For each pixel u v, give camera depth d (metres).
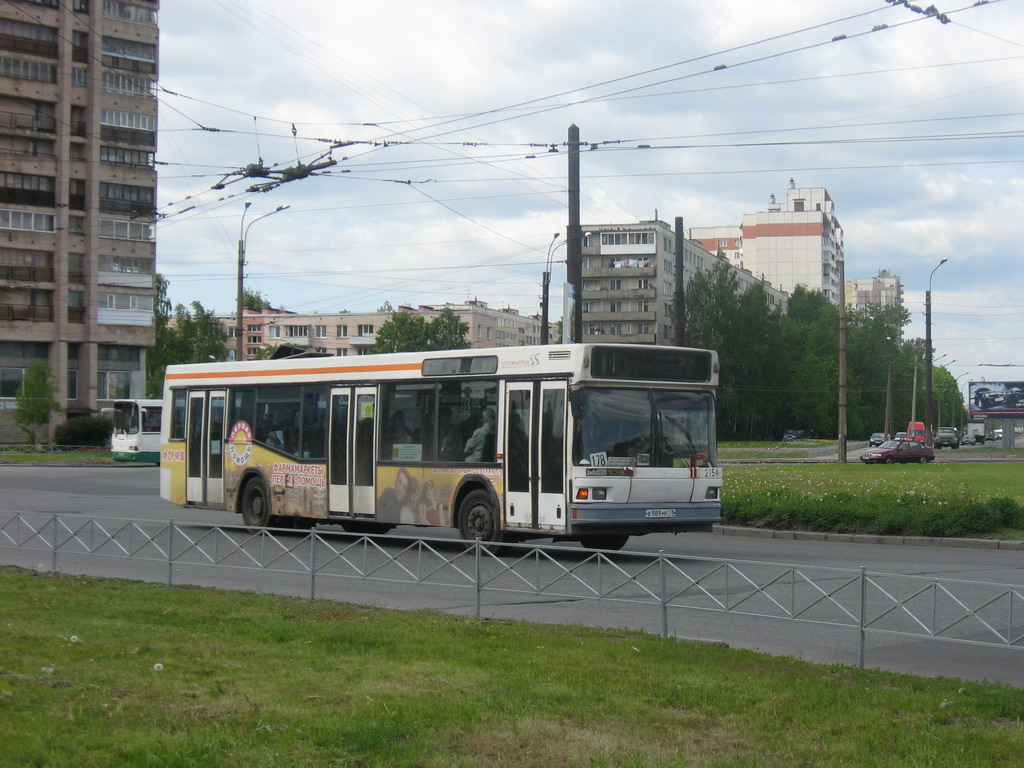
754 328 100.94
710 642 9.98
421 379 19.11
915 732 6.79
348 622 10.97
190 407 23.56
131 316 78.69
